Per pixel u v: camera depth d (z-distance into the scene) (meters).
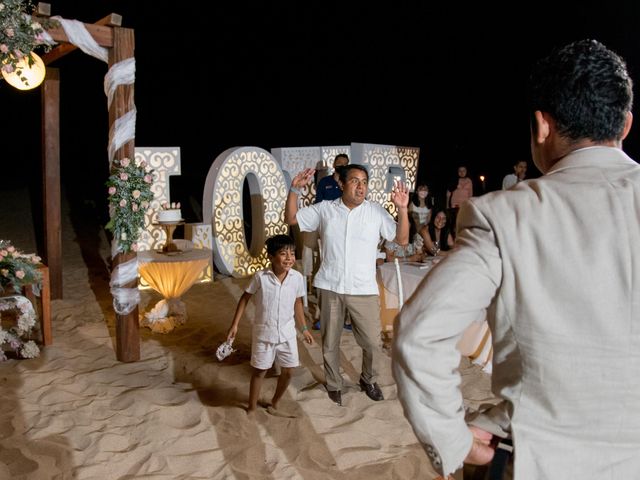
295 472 3.69
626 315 1.13
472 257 1.19
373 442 4.08
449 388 1.16
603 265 1.14
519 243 1.18
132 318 5.32
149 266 6.14
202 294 7.60
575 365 1.14
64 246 9.89
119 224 5.20
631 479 1.14
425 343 1.15
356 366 5.33
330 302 4.50
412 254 6.14
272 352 4.26
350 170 4.43
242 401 4.60
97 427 4.14
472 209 1.25
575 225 1.18
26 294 6.04
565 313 1.14
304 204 9.09
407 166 9.88
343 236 4.44
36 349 5.32
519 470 1.17
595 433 1.15
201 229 8.02
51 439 3.95
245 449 3.92
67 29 4.88
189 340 5.96
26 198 12.30
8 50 4.54
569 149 1.32
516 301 1.18
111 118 5.27
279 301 4.21
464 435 1.19
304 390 4.82
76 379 4.88
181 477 3.60
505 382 1.23
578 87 1.27
